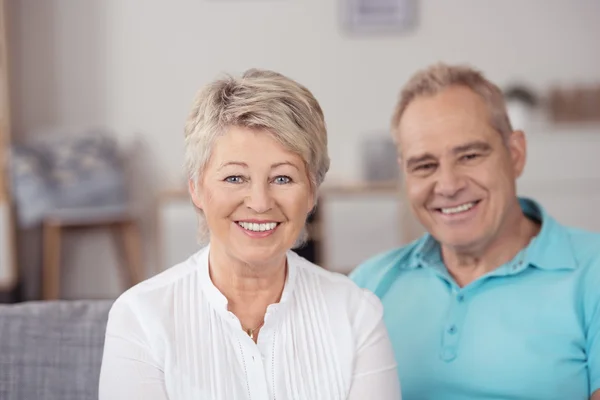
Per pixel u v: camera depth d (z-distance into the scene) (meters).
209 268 1.23
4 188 4.22
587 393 1.42
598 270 1.44
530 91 4.58
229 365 1.16
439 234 1.53
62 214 4.23
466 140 1.47
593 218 4.41
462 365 1.45
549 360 1.41
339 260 4.58
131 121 4.75
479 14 4.75
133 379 1.14
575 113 4.64
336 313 1.24
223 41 4.75
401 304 1.58
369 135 4.79
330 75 4.77
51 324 1.38
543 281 1.46
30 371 1.36
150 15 4.72
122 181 4.40
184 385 1.14
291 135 1.12
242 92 1.13
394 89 4.79
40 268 4.62
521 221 1.57
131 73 4.73
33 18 4.64
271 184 1.14
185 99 4.77
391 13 4.72
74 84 4.70
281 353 1.19
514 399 1.41
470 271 1.55
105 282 4.74
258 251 1.14
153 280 1.23
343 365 1.21
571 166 4.39
